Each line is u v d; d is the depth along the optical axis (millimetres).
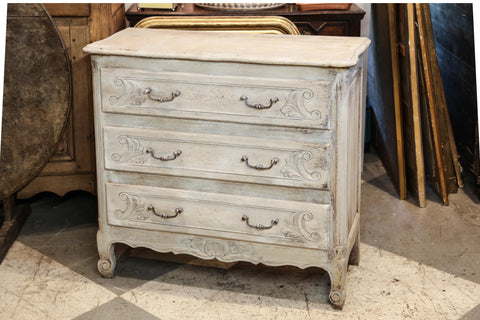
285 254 2439
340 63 2141
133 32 2670
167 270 2750
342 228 2352
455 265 2771
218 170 2395
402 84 3316
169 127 2402
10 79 2785
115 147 2467
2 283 2639
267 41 2502
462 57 3555
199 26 3043
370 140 3998
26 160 2887
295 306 2506
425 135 3402
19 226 3051
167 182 2475
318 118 2223
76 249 2908
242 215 2424
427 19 3172
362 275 2699
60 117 2857
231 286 2635
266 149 2312
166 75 2326
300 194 2346
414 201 3344
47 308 2484
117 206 2543
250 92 2264
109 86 2396
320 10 3172
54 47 2773
